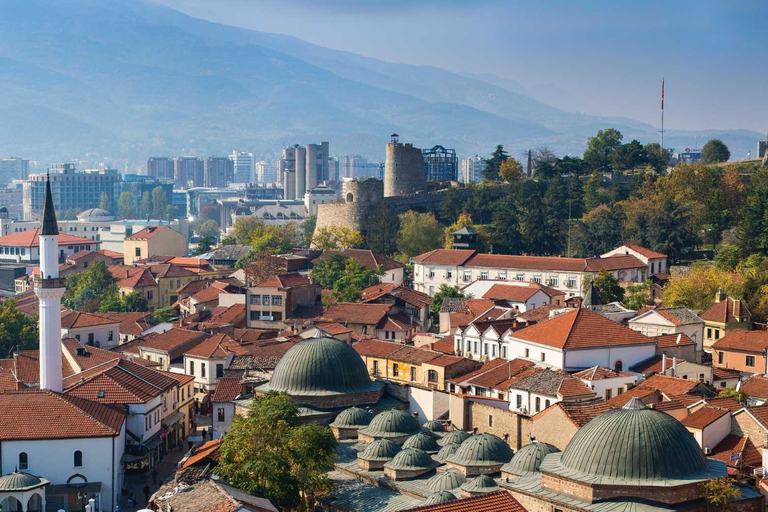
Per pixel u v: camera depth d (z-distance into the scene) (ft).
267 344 648.79
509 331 567.59
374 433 423.64
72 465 443.73
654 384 474.49
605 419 314.96
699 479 301.84
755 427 398.62
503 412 416.26
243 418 397.19
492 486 347.97
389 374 574.15
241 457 373.20
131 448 478.59
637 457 302.25
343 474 402.11
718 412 407.03
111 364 548.72
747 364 582.35
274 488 362.53
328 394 453.99
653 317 604.08
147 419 495.41
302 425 401.08
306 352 465.88
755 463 384.06
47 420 448.65
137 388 506.89
